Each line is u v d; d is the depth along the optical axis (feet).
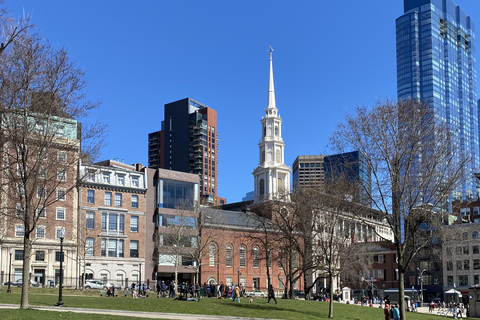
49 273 300.40
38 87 127.54
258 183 485.97
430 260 428.56
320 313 190.70
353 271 295.28
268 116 491.72
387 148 154.10
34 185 133.28
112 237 332.60
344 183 191.42
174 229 338.13
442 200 156.66
